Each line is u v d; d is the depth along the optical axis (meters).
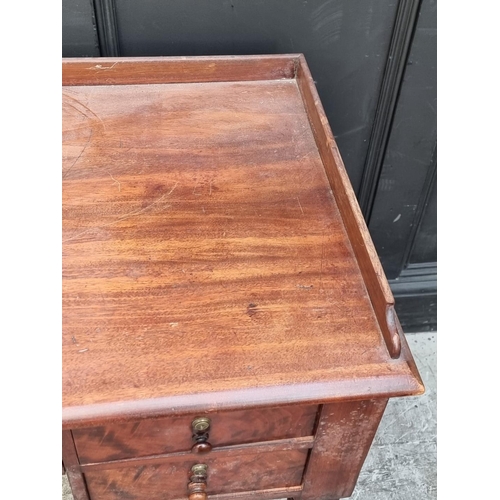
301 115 0.87
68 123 0.83
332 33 1.00
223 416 0.62
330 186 0.76
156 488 0.70
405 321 1.48
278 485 0.74
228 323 0.59
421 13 0.98
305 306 0.61
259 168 0.78
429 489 1.17
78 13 0.90
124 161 0.78
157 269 0.64
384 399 0.62
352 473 0.73
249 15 0.95
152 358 0.56
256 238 0.69
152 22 0.94
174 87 0.91
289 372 0.55
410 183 1.24
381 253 1.37
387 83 1.07
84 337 0.57
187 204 0.73
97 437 0.61
